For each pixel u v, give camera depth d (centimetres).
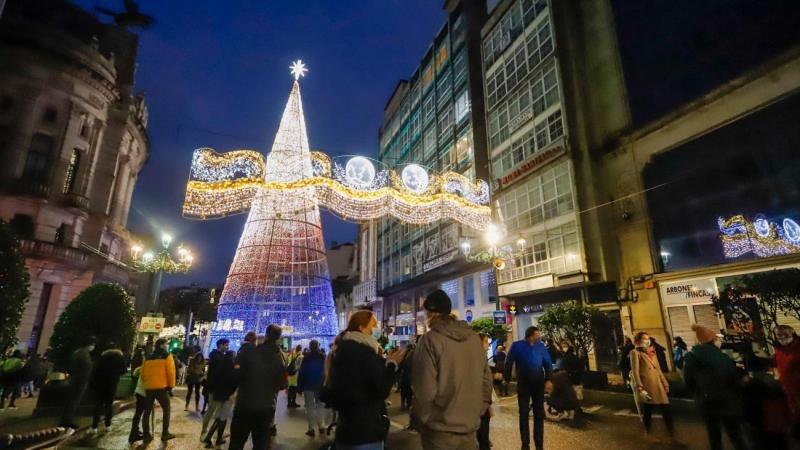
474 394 307
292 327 2030
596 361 1725
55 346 1116
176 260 1681
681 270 1522
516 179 2247
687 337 1483
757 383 489
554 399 894
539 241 2050
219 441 729
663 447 655
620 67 1880
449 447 289
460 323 334
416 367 307
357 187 1380
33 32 2683
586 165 1895
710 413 518
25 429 798
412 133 3916
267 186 1379
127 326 1213
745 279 922
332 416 850
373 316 376
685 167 1599
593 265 1797
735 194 1435
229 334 1973
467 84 2927
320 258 2234
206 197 1355
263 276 2088
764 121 1367
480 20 3067
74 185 2820
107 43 3472
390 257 4047
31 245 2414
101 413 1022
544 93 2127
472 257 1948
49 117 2727
